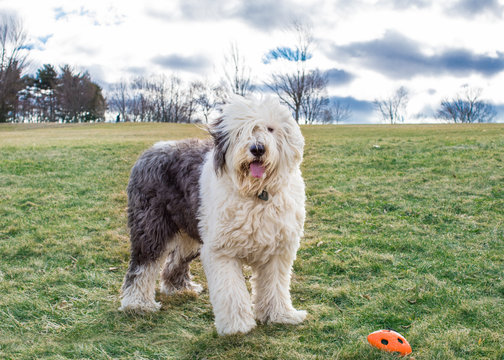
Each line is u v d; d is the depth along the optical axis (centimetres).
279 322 338
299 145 324
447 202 688
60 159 1204
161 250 376
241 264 336
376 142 1465
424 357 278
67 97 6706
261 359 285
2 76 5412
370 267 450
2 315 374
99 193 839
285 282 346
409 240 522
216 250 323
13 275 466
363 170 986
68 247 554
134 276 378
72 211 723
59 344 324
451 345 291
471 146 1216
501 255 466
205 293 423
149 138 2053
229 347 301
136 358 300
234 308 316
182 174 363
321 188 836
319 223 630
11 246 554
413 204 690
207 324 353
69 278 457
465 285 398
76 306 395
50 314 380
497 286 388
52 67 6962
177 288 425
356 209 689
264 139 298
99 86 7100
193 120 6738
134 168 388
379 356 278
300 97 4534
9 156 1252
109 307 389
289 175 323
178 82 6881
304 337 314
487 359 274
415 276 422
